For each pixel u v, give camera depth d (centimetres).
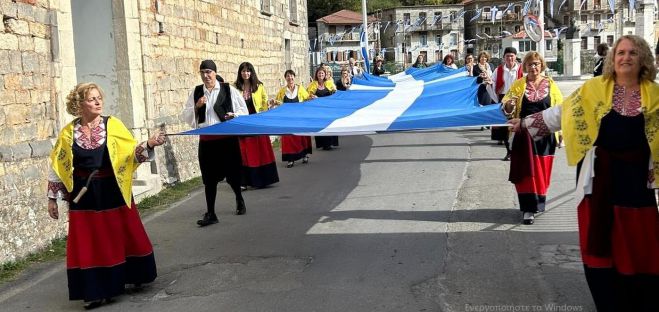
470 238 649
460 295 493
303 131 548
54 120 753
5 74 672
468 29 7675
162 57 1084
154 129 1035
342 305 485
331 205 842
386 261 588
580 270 538
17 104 690
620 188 377
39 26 731
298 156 1193
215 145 761
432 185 938
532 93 684
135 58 993
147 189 954
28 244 664
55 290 560
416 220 734
